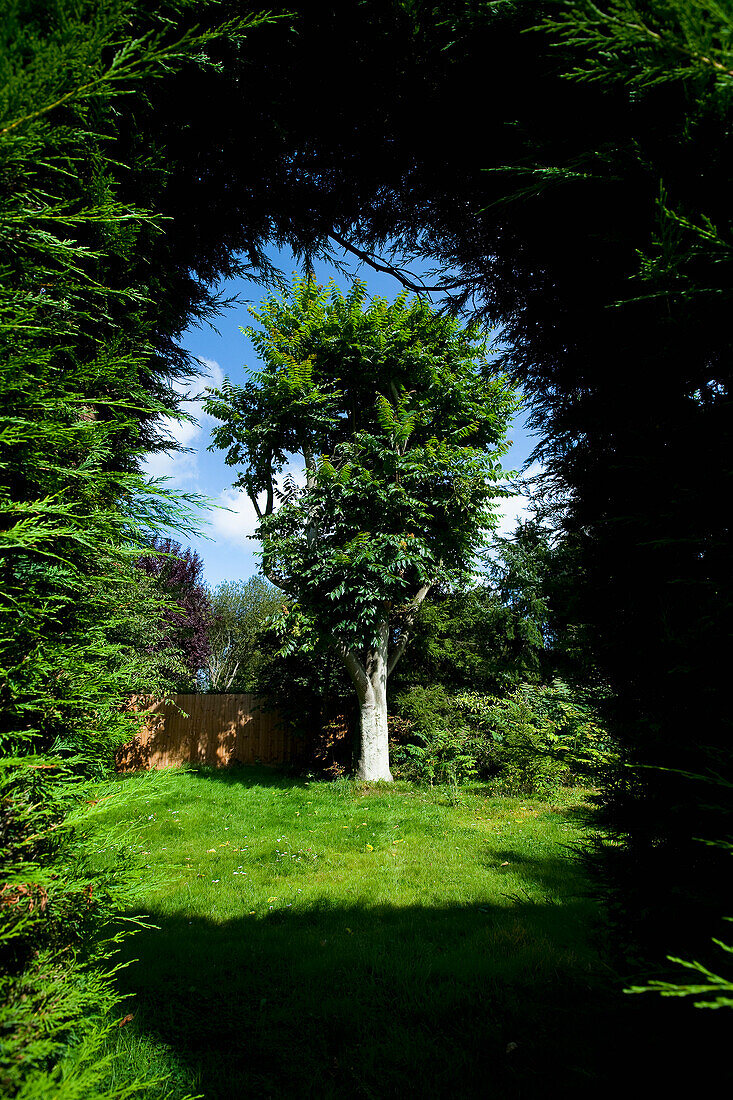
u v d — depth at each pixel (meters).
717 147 1.61
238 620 31.59
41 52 1.07
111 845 1.53
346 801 8.73
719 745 1.67
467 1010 2.72
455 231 4.17
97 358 2.08
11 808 1.31
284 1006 2.80
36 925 1.29
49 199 1.90
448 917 3.95
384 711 10.82
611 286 2.16
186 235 3.59
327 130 3.78
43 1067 1.21
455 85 3.06
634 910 1.94
